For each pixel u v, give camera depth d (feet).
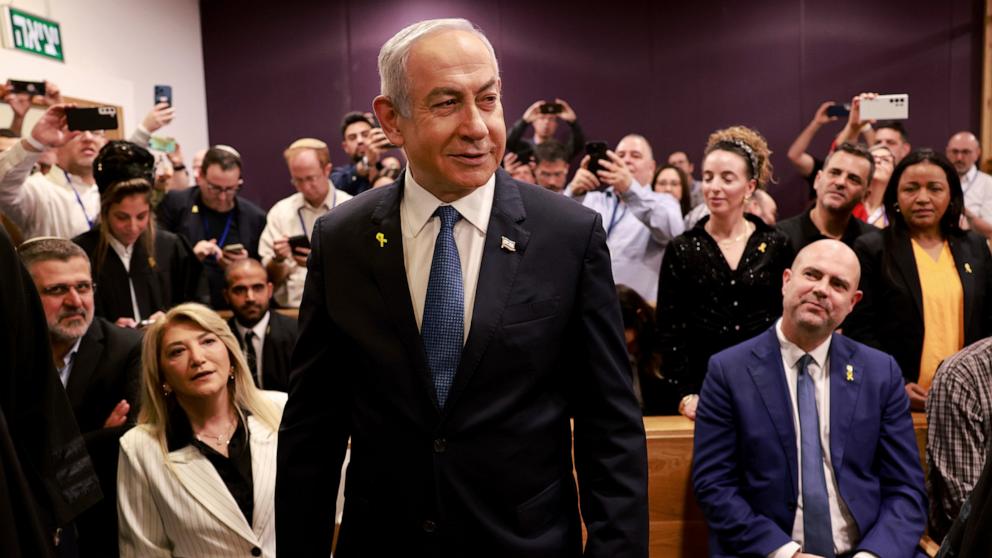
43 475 4.41
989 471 3.48
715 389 7.04
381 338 3.80
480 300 3.73
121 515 6.66
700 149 21.43
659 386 8.93
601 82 21.50
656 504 7.54
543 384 3.85
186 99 20.67
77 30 15.60
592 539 3.79
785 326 6.93
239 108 21.93
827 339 6.96
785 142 21.17
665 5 21.20
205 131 21.85
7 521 3.69
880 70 20.72
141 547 6.57
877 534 6.41
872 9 20.62
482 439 3.71
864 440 6.70
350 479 4.04
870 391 6.81
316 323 4.06
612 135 21.65
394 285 3.84
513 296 3.75
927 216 8.45
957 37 20.34
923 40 20.49
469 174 3.59
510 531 3.75
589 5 21.40
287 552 4.09
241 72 21.84
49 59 14.53
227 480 6.77
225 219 14.01
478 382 3.69
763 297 8.28
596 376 3.85
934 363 8.39
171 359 6.73
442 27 3.59
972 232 8.73
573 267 3.85
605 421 3.87
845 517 6.62
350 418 4.13
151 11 18.83
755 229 8.55
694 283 8.36
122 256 9.53
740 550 6.61
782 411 6.81
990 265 8.60
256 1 21.68
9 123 13.42
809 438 6.75
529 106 21.74
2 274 4.19
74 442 4.64
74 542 6.25
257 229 14.28
